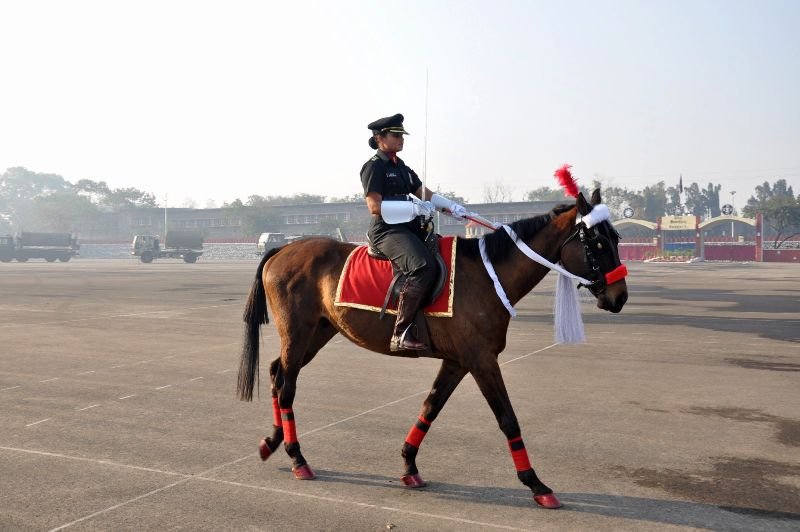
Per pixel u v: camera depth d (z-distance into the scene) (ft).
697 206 517.55
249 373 19.04
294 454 17.47
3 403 25.46
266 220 344.28
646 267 169.78
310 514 14.87
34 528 14.06
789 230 271.69
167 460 18.72
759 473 17.54
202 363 33.88
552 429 21.75
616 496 15.97
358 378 30.22
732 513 14.93
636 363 33.55
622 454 19.17
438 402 16.71
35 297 72.54
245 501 15.66
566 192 16.47
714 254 236.22
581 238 15.93
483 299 16.03
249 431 21.70
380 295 16.93
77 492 16.20
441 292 16.16
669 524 14.34
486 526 14.21
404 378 30.22
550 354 36.40
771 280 106.22
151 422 22.77
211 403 25.53
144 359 35.01
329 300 17.78
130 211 395.34
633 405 24.93
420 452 19.48
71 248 225.76
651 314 55.88
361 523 14.35
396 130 17.11
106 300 69.05
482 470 17.92
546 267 16.29
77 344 40.06
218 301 68.08
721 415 23.43
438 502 15.64
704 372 31.14
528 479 15.48
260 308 19.36
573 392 27.14
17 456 19.03
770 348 37.93
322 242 18.84
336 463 18.49
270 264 19.10
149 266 171.94
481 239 16.80
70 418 23.26
